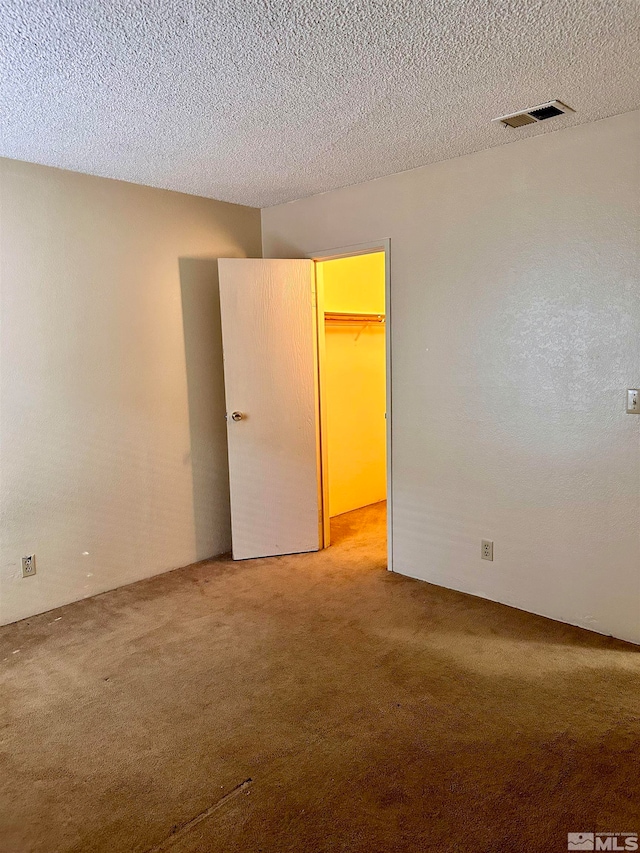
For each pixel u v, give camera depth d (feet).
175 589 11.02
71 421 10.25
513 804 5.59
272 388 12.23
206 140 8.63
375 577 11.40
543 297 8.90
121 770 6.22
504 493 9.72
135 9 5.13
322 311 12.67
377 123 8.09
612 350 8.26
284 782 5.98
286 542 12.73
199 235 12.00
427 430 10.69
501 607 9.87
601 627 8.82
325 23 5.45
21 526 9.77
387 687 7.59
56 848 5.25
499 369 9.54
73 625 9.60
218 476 12.76
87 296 10.33
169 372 11.68
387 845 5.19
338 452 15.58
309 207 12.11
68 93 6.93
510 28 5.61
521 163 8.90
